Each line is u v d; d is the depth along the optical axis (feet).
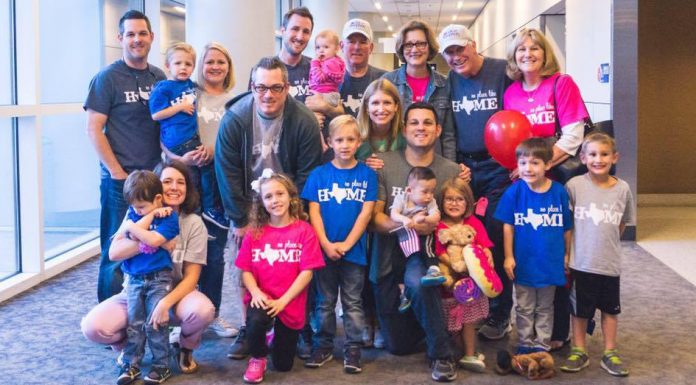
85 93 21.77
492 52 58.39
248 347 10.73
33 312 14.75
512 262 11.47
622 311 14.46
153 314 10.56
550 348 11.67
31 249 17.31
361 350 12.25
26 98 17.15
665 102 29.43
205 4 20.10
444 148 12.97
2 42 17.01
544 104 12.12
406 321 11.69
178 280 11.34
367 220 11.46
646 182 29.86
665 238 22.31
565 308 11.91
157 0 24.21
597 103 24.27
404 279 11.10
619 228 11.14
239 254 11.16
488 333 12.82
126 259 10.94
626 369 11.06
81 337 13.04
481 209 12.46
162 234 10.68
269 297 11.02
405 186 11.84
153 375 10.64
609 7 22.71
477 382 10.71
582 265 11.08
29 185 17.21
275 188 10.95
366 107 12.09
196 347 11.28
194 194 11.47
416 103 11.75
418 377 10.95
